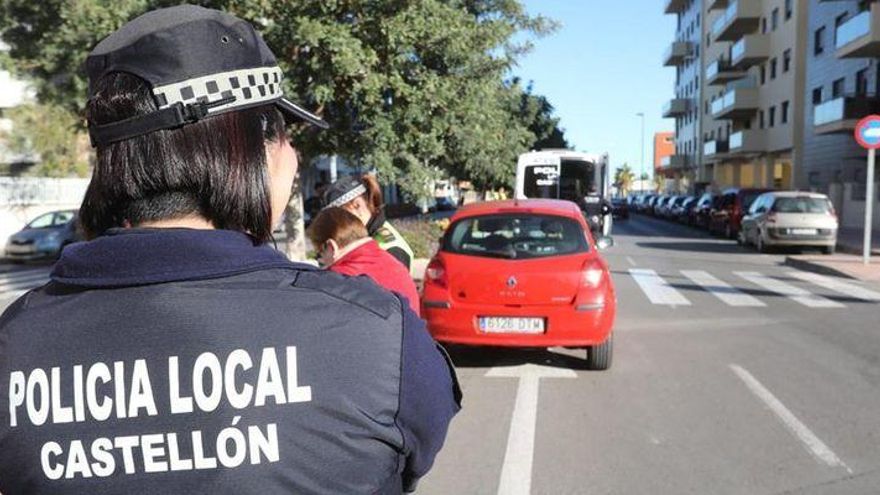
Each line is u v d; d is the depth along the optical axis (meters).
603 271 6.59
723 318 9.70
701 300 11.32
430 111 9.13
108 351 0.97
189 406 0.96
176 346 0.97
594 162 18.58
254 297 1.01
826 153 33.88
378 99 8.62
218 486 0.95
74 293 1.03
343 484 0.99
